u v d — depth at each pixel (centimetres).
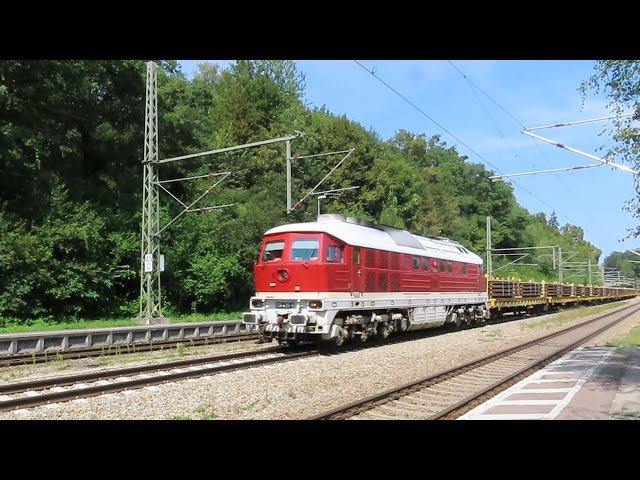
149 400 1117
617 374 1381
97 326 2561
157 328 2344
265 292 1897
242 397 1166
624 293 9925
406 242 2406
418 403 1134
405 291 2319
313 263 1823
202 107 6569
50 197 3005
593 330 3067
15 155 2831
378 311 2167
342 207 5562
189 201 4056
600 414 958
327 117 6638
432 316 2589
